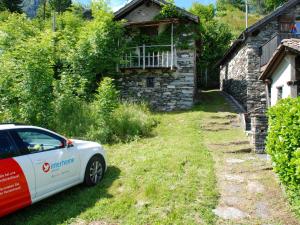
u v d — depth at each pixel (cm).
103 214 499
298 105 484
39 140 518
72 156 569
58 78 1456
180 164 739
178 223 463
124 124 1083
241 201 554
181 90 1628
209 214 494
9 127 478
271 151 606
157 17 1658
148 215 491
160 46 1655
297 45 878
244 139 1016
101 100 1052
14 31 1522
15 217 493
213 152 898
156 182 624
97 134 1004
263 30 1605
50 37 1256
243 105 1748
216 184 639
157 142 991
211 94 2333
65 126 1045
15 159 458
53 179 519
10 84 1039
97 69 1530
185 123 1255
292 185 489
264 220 479
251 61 1612
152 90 1661
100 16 1551
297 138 471
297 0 1525
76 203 540
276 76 1155
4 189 434
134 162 773
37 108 1002
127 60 1636
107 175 684
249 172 718
